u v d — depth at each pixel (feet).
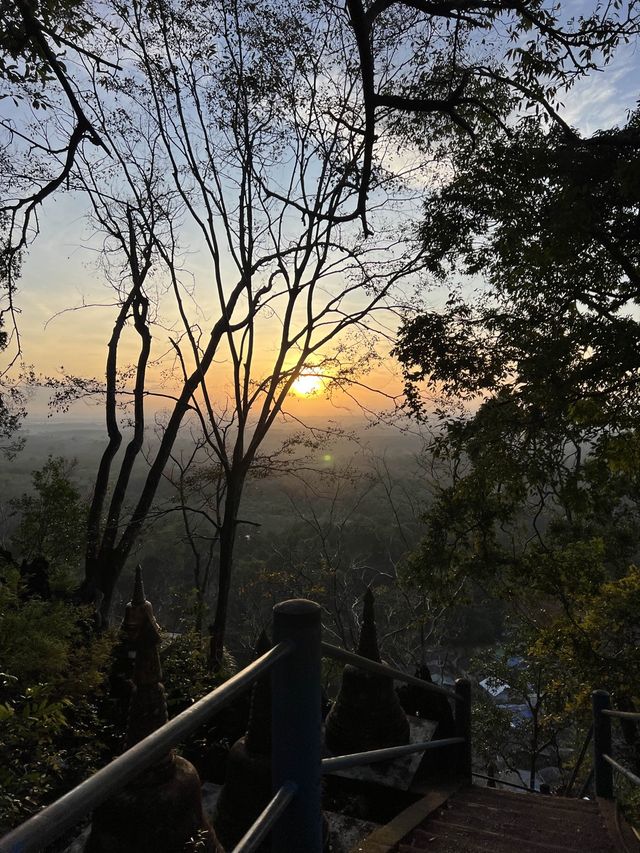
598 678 50.57
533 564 46.21
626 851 15.17
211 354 45.78
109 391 46.62
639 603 49.88
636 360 31.78
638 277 32.89
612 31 25.48
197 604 42.80
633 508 57.06
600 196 30.78
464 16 26.86
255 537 124.88
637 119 28.58
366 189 33.53
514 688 71.36
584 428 35.53
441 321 40.22
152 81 43.93
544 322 37.52
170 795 11.91
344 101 46.06
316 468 51.75
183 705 23.95
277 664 5.93
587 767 63.05
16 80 27.68
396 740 19.70
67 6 28.25
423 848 14.70
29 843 2.68
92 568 44.34
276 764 5.99
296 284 46.91
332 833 16.15
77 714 18.80
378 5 25.16
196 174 45.57
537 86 29.35
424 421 40.68
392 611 79.66
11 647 17.78
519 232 33.40
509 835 16.24
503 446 38.73
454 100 31.48
